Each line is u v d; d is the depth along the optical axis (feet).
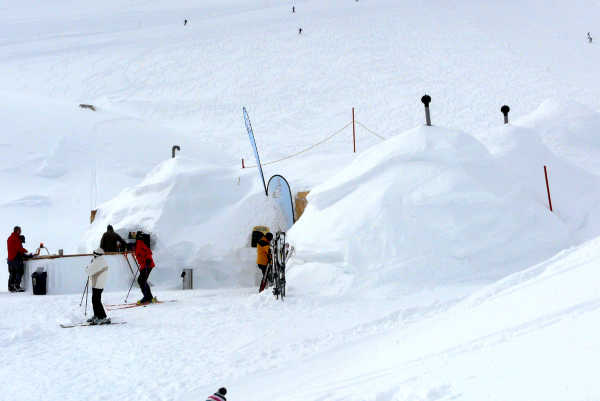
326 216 39.68
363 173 40.40
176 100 149.38
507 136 49.96
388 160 40.40
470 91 137.39
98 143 111.24
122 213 51.49
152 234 48.16
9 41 211.00
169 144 115.44
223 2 256.52
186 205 49.98
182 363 20.42
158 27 220.02
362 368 15.72
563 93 130.41
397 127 117.70
